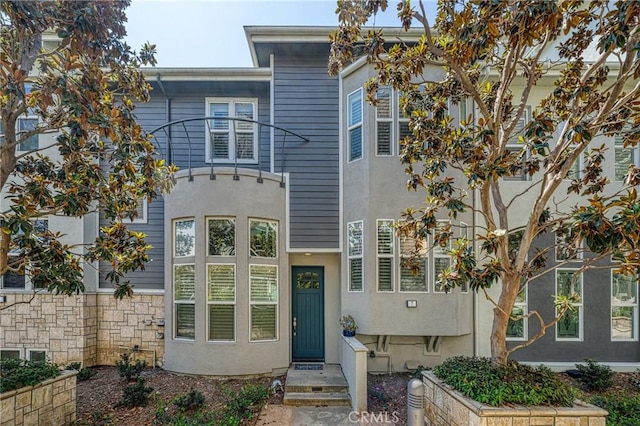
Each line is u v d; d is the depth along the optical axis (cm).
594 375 705
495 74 831
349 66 844
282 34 834
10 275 823
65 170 468
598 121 421
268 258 811
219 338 759
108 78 488
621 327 838
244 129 942
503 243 463
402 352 810
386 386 716
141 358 845
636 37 384
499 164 421
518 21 354
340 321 809
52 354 807
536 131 381
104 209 520
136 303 862
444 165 544
